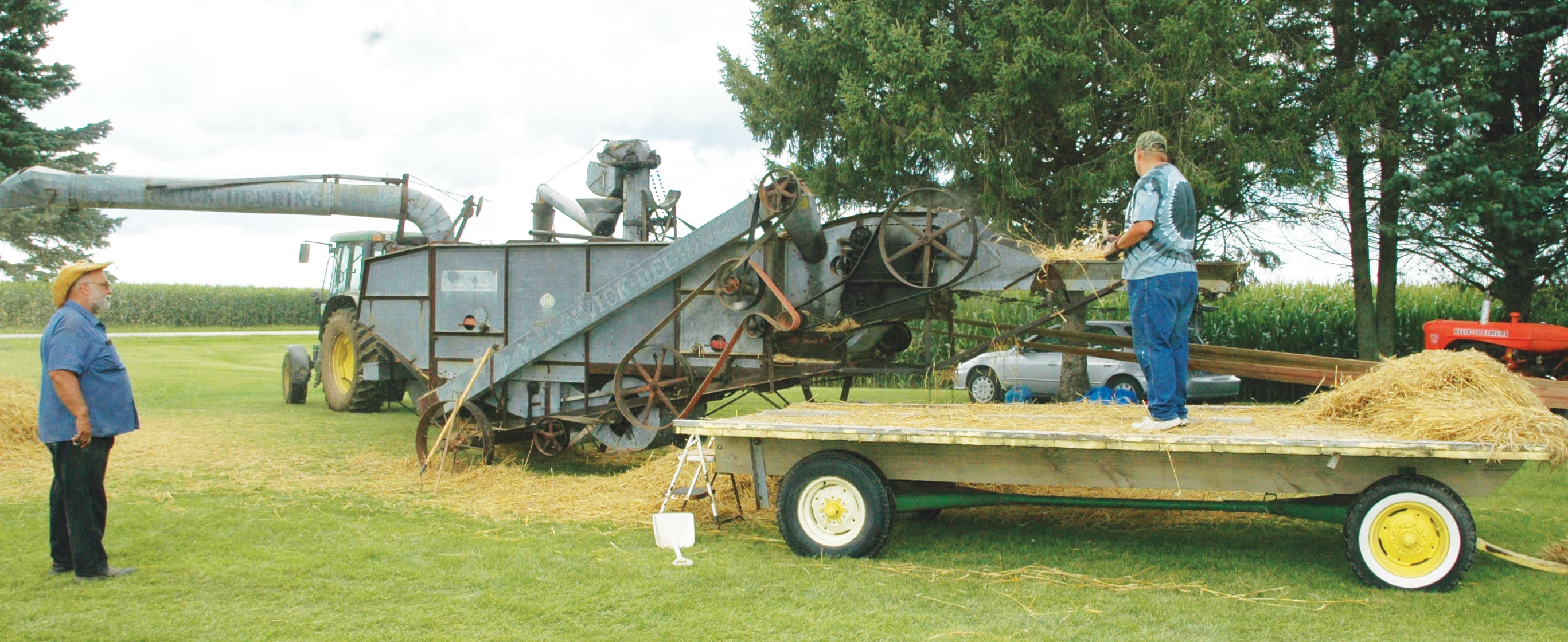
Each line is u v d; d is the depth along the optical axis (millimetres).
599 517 6066
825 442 5172
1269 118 10195
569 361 7965
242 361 22062
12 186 9617
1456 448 4152
